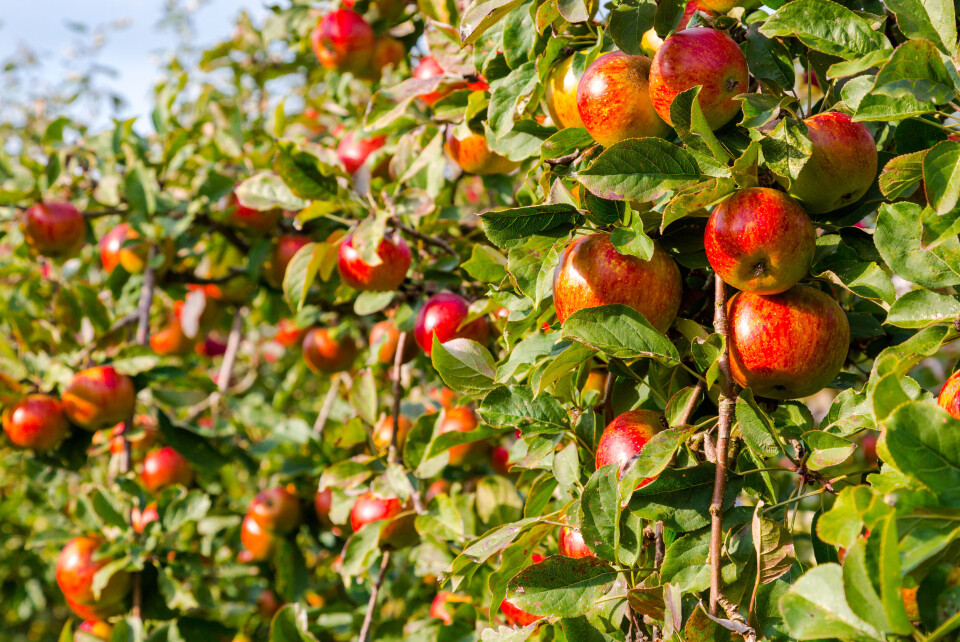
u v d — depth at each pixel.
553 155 1.60
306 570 3.16
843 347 1.35
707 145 1.32
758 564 1.20
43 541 2.86
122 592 2.84
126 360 2.92
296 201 2.58
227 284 3.53
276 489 3.15
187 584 3.28
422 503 2.37
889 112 1.13
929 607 0.96
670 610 1.21
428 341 2.34
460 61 2.27
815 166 1.29
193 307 3.21
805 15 1.32
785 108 1.33
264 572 3.41
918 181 1.29
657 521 1.35
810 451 1.29
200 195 3.15
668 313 1.42
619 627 1.42
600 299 1.38
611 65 1.44
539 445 1.68
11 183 3.34
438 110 2.24
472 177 3.60
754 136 1.28
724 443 1.29
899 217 1.27
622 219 1.40
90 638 2.84
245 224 3.21
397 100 2.24
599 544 1.35
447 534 2.16
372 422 2.61
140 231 3.07
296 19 3.36
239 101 3.77
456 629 2.26
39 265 3.84
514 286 1.73
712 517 1.26
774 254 1.24
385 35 3.14
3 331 3.85
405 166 2.48
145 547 2.80
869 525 0.91
